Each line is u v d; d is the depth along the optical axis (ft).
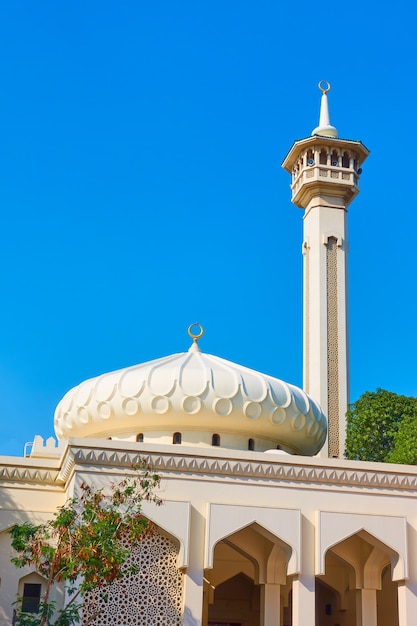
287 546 58.85
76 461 57.16
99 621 55.42
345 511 60.08
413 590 59.52
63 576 48.78
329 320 118.73
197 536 57.57
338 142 125.18
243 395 68.49
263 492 59.36
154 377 68.49
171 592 56.70
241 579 74.43
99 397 69.87
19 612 51.80
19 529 49.06
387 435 93.56
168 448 58.49
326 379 115.24
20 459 63.26
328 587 71.56
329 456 111.86
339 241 122.31
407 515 61.16
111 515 48.88
